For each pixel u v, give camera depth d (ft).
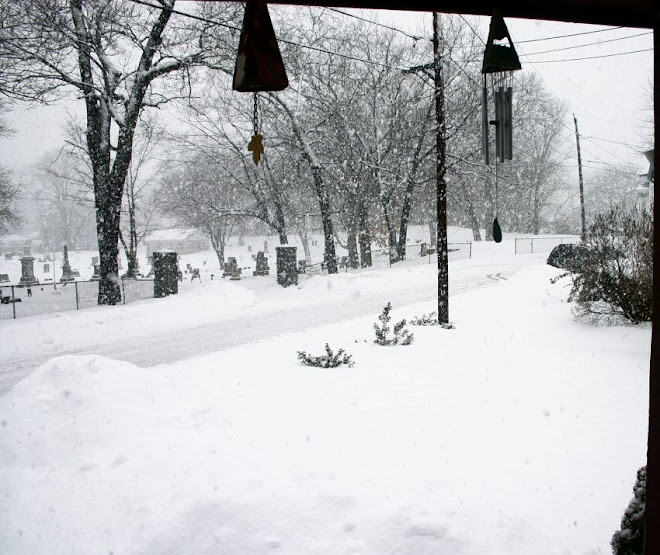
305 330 49.67
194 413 22.76
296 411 22.72
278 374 29.99
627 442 19.07
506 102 10.47
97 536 14.69
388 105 117.39
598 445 18.86
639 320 38.45
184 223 188.55
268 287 95.91
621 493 15.49
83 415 21.36
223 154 121.70
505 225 219.00
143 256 272.72
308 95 110.22
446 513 13.28
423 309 56.49
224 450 18.67
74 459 19.11
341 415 22.13
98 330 54.19
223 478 16.29
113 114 72.95
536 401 23.82
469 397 24.58
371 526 13.05
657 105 7.77
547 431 20.26
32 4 64.95
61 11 67.72
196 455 18.42
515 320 44.60
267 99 95.71
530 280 68.90
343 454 17.94
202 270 201.36
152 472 17.46
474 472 16.66
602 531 13.60
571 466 17.21
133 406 22.58
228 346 44.37
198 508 14.07
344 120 109.91
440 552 11.97
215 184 158.30
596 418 21.50
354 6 8.39
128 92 78.48
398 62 110.42
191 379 29.53
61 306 73.51
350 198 118.73
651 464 7.86
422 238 220.43
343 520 13.42
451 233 209.15
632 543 10.96
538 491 15.56
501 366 30.17
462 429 20.51
